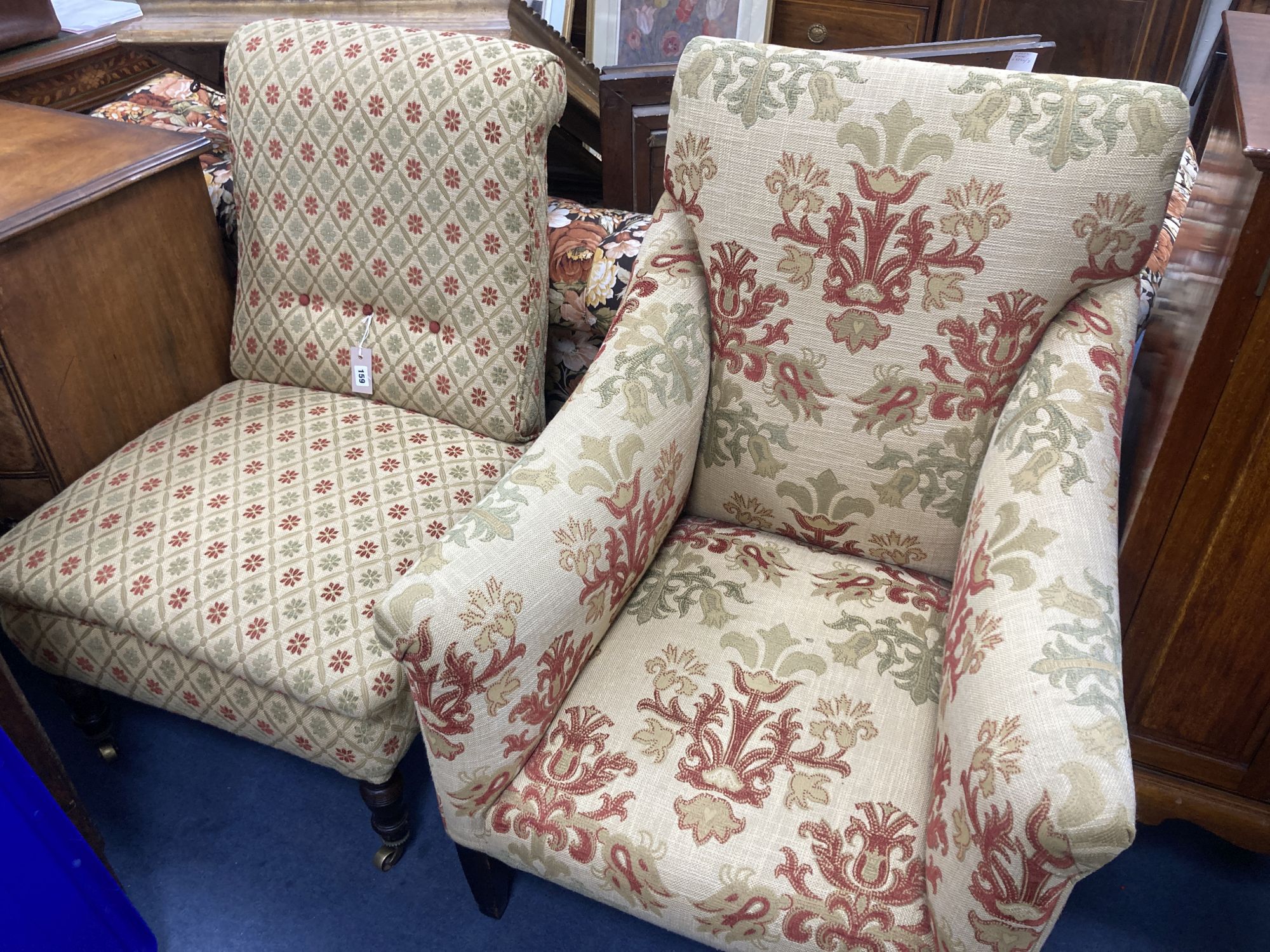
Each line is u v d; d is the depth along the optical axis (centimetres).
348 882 146
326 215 146
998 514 98
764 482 129
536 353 148
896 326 115
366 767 127
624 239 152
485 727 97
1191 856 147
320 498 137
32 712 123
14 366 134
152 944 134
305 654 120
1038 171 105
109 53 211
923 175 108
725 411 128
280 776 163
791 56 114
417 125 135
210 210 164
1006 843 75
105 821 155
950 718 89
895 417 119
